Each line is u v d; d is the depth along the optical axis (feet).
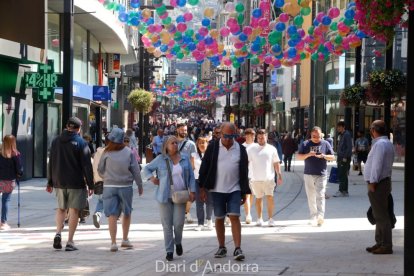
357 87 123.44
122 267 47.52
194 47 94.43
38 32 102.01
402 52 167.43
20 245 58.03
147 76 251.80
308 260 48.67
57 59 146.10
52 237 62.69
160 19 92.27
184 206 51.60
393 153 50.88
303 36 90.02
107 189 54.80
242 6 89.86
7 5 102.06
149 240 60.90
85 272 45.96
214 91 321.73
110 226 54.90
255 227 69.15
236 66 99.55
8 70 113.91
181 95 333.62
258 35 89.71
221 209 50.14
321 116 262.06
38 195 100.99
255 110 271.69
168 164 51.39
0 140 110.93
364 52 197.06
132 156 55.21
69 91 87.66
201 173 50.49
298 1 82.28
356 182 128.26
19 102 119.44
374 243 57.36
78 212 55.77
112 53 241.35
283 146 162.20
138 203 93.15
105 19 171.22
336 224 70.28
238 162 50.06
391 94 96.32
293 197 101.60
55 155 55.16
